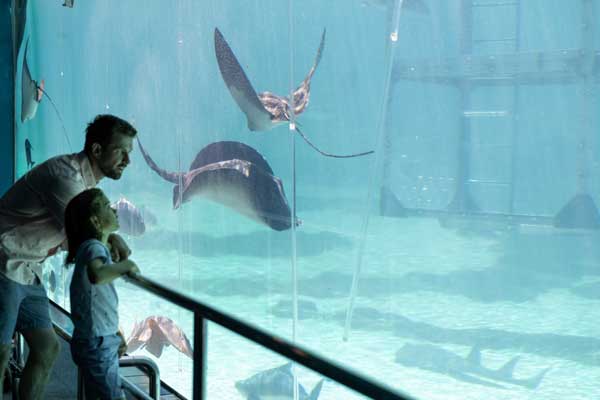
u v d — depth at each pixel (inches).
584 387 80.5
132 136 114.5
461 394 93.4
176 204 155.4
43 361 122.0
